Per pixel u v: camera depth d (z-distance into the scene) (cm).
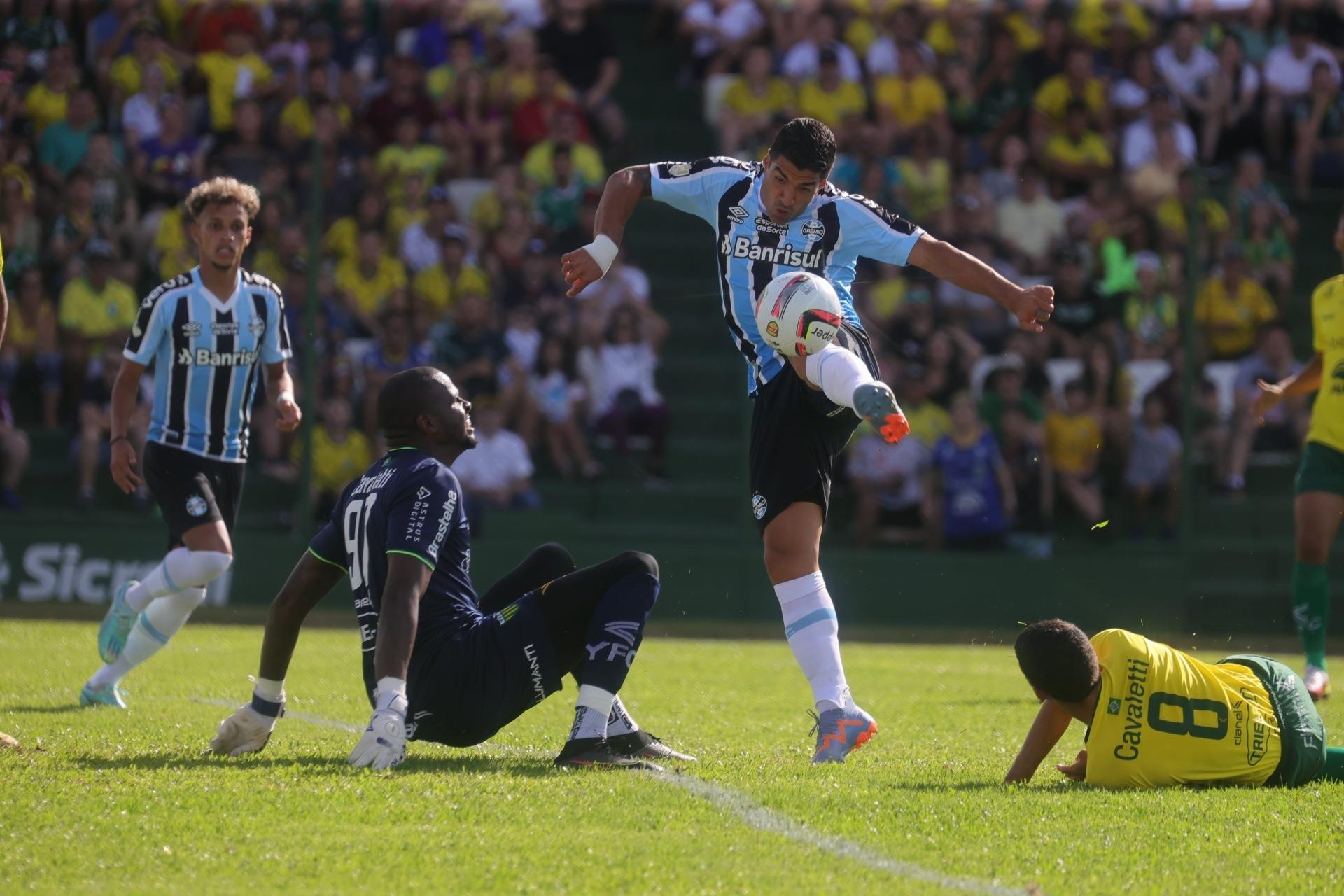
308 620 3894
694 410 4609
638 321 4388
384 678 1373
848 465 4244
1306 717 1438
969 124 4891
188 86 4647
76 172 4225
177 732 1734
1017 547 4194
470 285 4262
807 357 1500
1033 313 1575
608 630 1441
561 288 4384
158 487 2050
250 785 1278
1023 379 4256
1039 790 1365
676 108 5309
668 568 4169
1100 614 4144
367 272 4188
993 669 3052
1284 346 4406
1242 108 4981
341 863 1038
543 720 1962
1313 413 2523
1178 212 4503
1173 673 1407
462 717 1425
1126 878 1055
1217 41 5106
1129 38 5031
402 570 1377
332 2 4931
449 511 1410
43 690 2222
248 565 4016
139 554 4006
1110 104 4862
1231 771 1401
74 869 1020
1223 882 1050
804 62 4872
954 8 5000
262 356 2116
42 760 1438
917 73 4800
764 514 1617
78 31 4697
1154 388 4250
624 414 4344
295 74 4625
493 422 4128
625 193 1638
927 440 4234
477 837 1114
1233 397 4441
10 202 4200
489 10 5100
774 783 1366
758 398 1633
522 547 4106
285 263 4156
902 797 1306
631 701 2309
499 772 1380
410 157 4550
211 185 2069
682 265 4831
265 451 4144
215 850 1068
